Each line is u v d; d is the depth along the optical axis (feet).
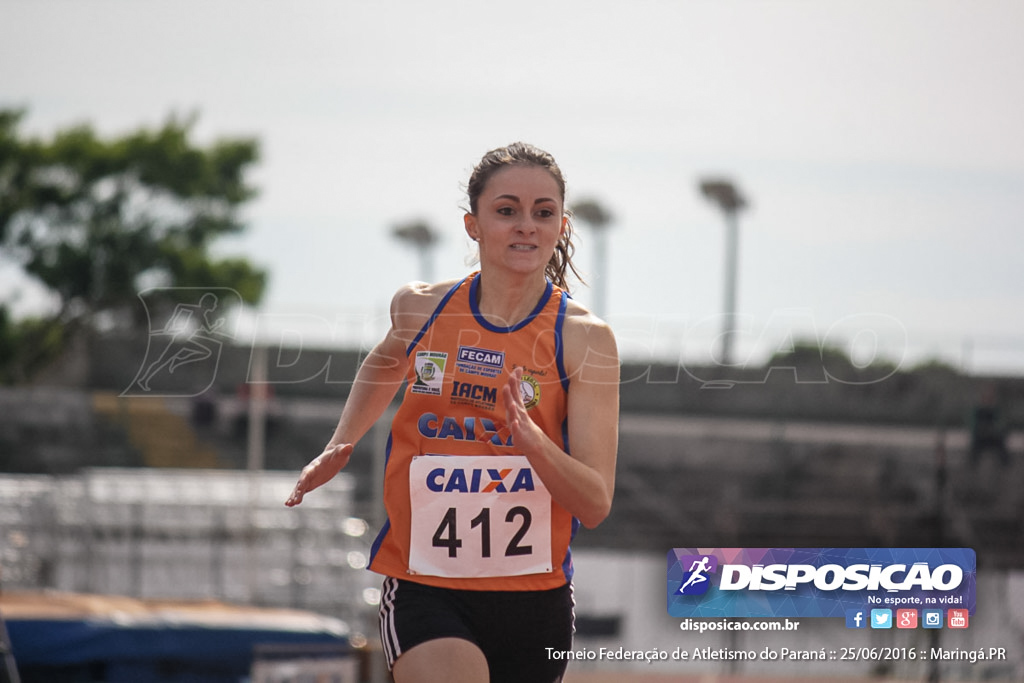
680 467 193.06
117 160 262.26
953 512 160.45
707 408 194.39
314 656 66.03
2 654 45.14
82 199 260.21
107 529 113.29
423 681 22.53
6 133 259.60
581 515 22.74
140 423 201.87
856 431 180.96
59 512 112.68
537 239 23.40
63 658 69.26
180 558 113.70
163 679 71.51
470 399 23.81
